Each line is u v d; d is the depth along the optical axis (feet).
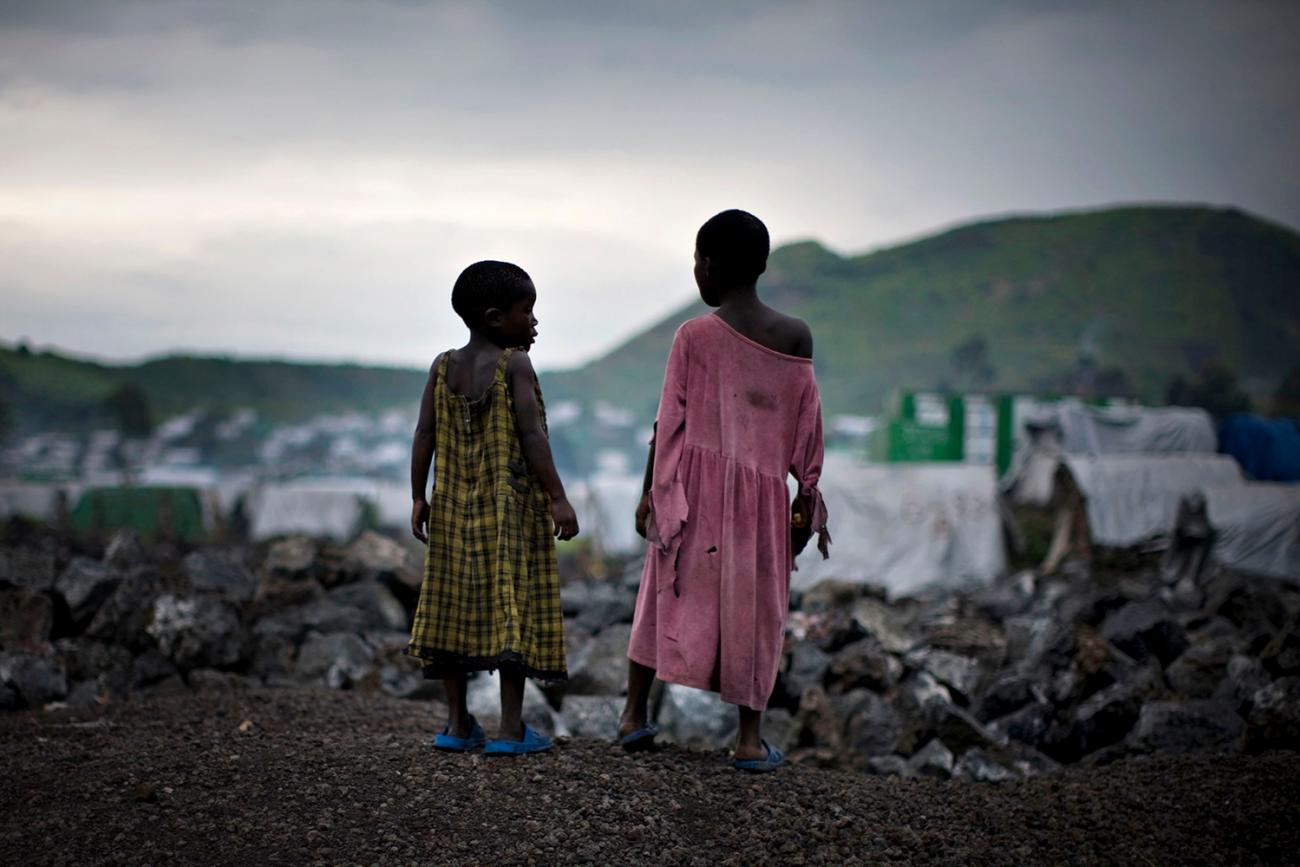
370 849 11.27
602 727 21.08
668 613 14.34
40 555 25.21
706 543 14.21
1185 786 14.39
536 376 14.26
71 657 21.85
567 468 334.03
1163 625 26.50
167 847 11.14
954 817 13.28
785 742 21.65
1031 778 15.97
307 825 11.71
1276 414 490.90
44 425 564.71
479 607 13.85
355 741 15.12
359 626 26.09
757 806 12.92
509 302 14.11
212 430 466.29
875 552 69.26
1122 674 23.93
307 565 28.76
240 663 23.54
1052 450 96.12
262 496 105.70
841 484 70.13
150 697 21.59
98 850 11.03
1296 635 22.65
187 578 26.09
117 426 537.65
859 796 13.79
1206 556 61.16
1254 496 62.44
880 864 11.59
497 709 21.39
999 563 69.62
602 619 28.27
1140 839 12.66
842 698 22.67
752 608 14.16
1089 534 66.59
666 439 14.33
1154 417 105.50
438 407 14.08
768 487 14.39
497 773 13.38
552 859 11.23
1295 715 17.13
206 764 13.48
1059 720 21.90
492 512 13.89
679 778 13.65
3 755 14.17
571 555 80.53
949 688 24.63
